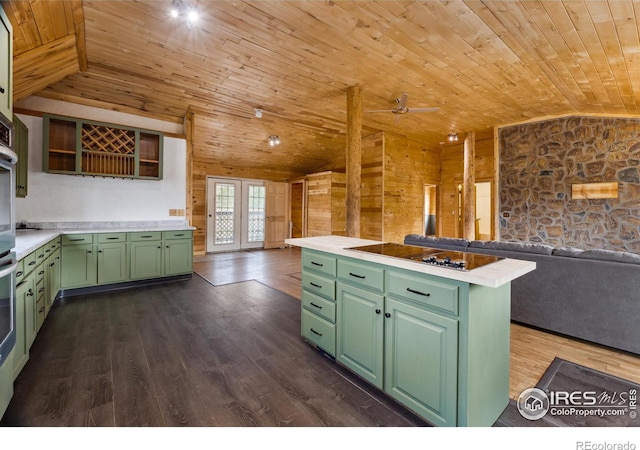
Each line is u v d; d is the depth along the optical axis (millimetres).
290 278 4867
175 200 4895
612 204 5312
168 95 4531
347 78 4008
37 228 3865
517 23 2670
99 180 4301
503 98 4652
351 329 2027
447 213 8062
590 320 2506
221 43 3217
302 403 1771
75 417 1618
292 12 2682
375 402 1788
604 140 5375
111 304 3459
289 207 8773
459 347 1433
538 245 2848
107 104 4523
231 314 3227
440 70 3707
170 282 4492
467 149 6848
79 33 2959
